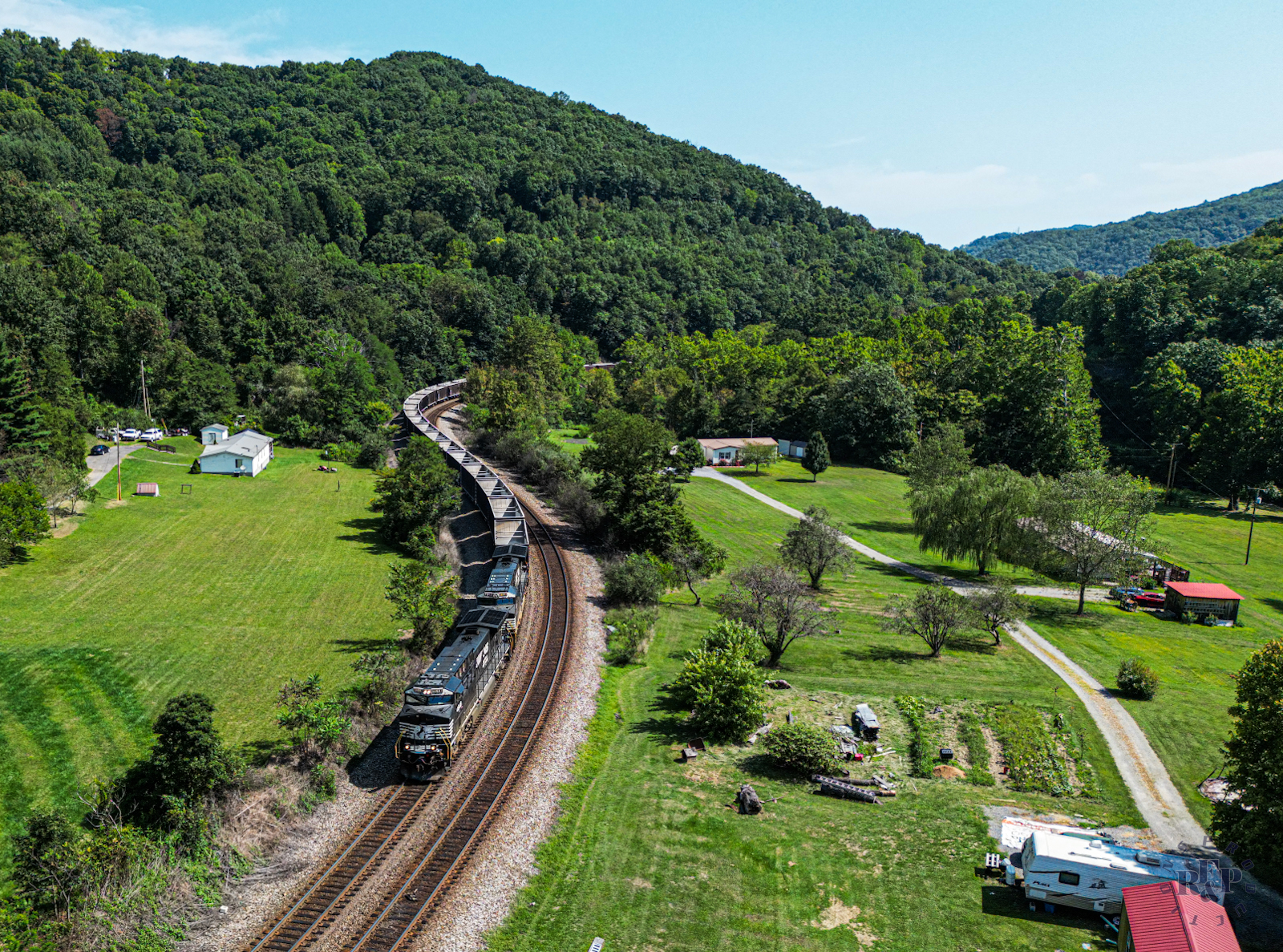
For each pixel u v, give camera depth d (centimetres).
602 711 4534
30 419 8181
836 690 4906
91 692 4503
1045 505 7188
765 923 2764
